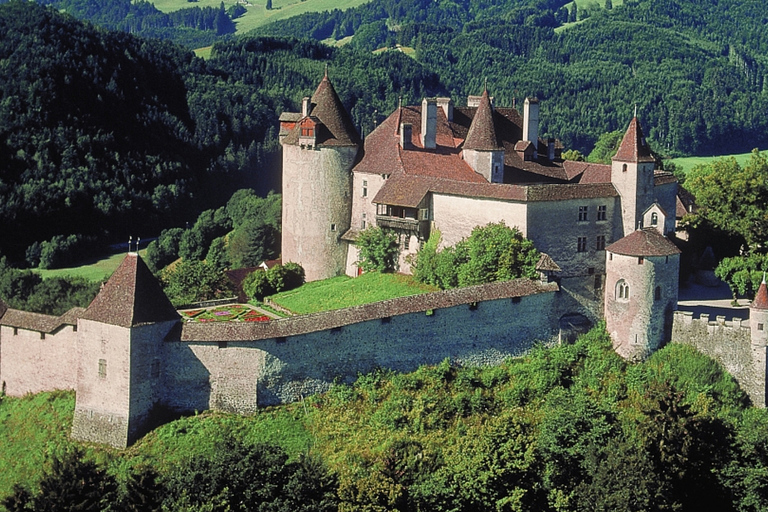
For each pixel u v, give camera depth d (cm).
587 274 12519
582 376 11375
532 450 9550
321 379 10631
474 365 11338
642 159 12662
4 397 11638
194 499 8781
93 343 10406
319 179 13975
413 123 14175
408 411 10531
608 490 9262
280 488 8894
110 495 8831
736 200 14312
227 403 10406
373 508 8888
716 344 11469
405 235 13325
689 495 9988
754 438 10244
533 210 12081
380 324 10856
